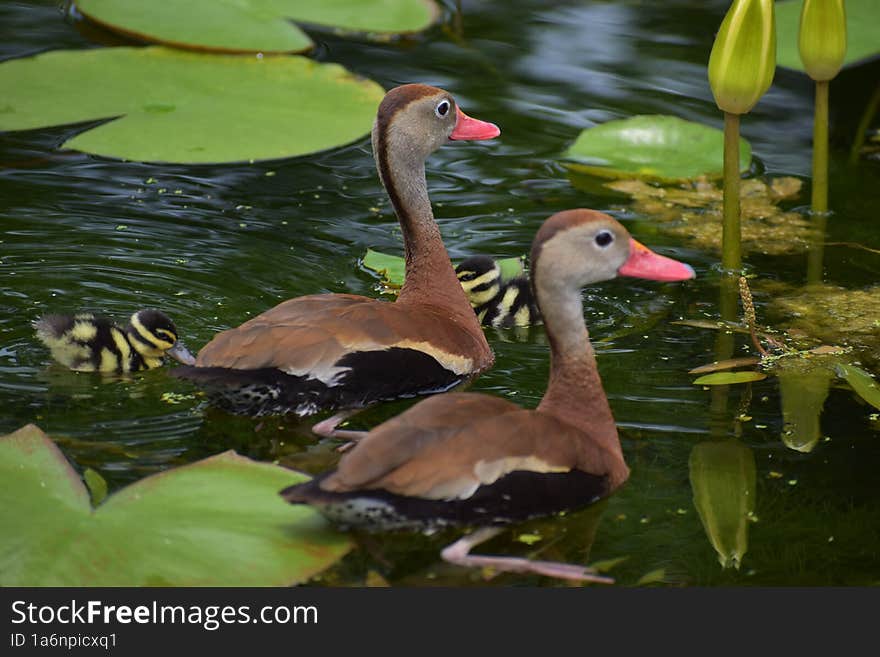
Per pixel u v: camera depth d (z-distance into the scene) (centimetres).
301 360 1067
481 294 1298
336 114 1653
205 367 1035
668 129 1691
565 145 1688
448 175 1612
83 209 1445
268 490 920
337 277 1334
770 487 988
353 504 862
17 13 1983
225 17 1916
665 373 1176
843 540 923
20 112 1591
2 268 1300
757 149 1711
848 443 1052
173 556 838
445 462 891
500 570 878
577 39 2008
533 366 1212
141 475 961
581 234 980
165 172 1566
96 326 1125
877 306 1327
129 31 1845
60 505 883
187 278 1311
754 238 1482
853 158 1688
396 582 860
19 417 1047
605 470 965
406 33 1995
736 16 1274
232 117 1625
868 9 1959
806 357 1211
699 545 915
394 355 1112
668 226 1503
